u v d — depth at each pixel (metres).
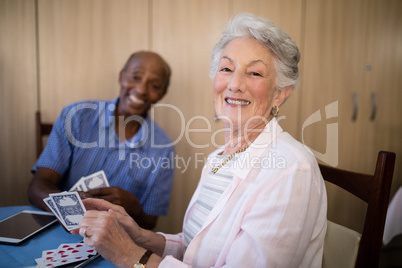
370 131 2.55
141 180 1.68
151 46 2.35
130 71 1.95
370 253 0.78
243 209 0.80
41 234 1.04
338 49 2.46
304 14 2.41
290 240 0.71
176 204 2.48
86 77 2.32
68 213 0.98
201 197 1.00
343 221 2.54
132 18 2.32
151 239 1.03
